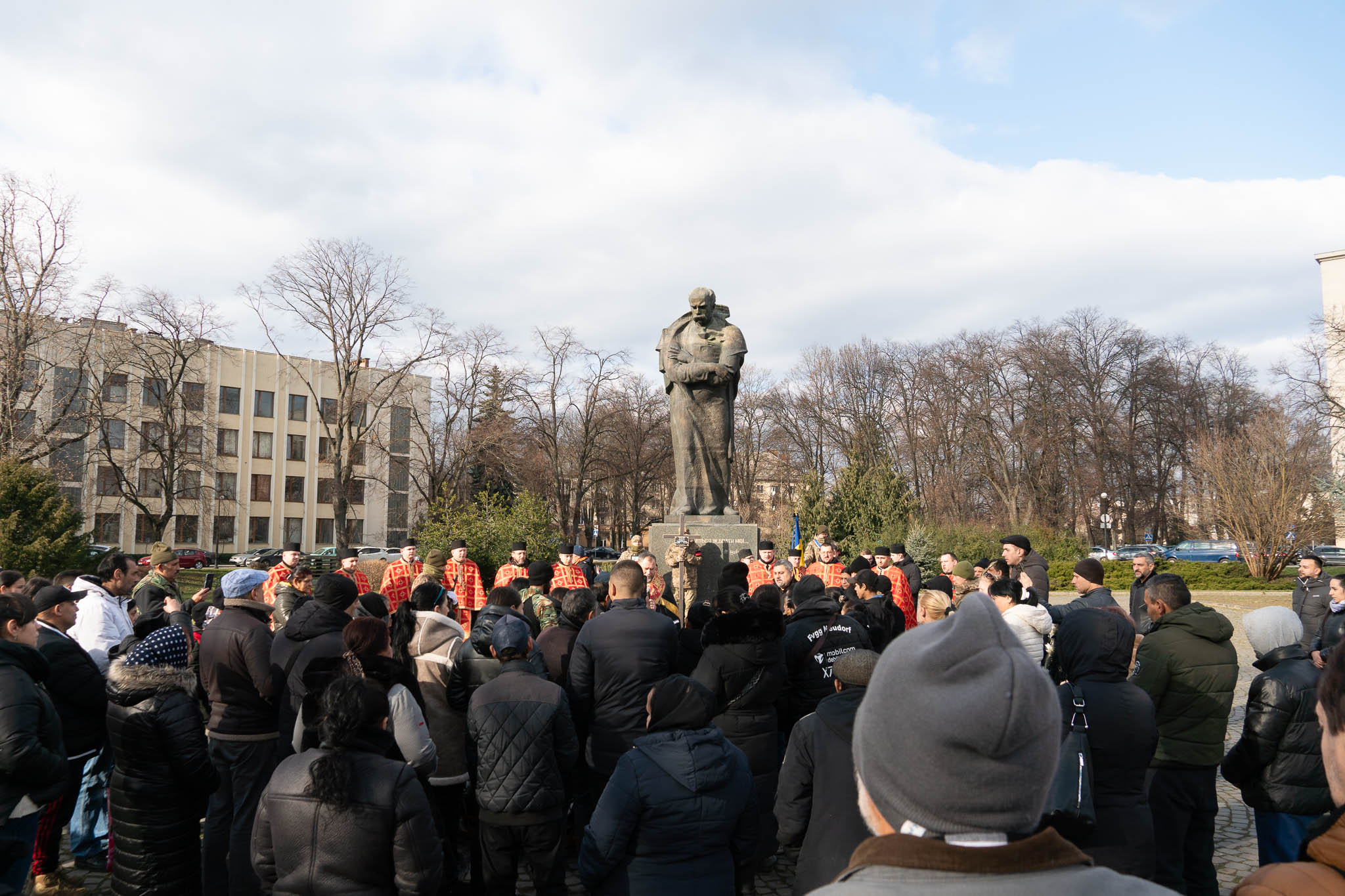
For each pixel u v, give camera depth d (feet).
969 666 4.41
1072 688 14.73
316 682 14.05
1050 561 122.72
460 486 142.20
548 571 28.50
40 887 19.93
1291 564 126.41
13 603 15.29
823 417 173.06
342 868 10.49
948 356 169.37
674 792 12.15
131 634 24.22
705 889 12.16
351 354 129.90
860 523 88.74
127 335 133.39
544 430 153.38
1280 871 5.70
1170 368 163.94
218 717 18.03
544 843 15.48
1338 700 6.63
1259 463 120.26
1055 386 161.89
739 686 17.67
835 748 12.23
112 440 165.48
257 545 196.13
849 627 20.76
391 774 10.85
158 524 135.13
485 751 15.53
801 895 12.10
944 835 4.36
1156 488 163.22
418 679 18.10
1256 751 15.20
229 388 194.90
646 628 18.76
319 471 206.08
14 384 92.94
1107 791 14.49
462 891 18.15
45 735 14.89
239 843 17.75
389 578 38.09
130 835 15.31
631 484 179.42
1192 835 17.43
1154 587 17.70
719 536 39.86
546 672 20.88
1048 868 4.21
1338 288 184.44
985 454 167.53
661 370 42.78
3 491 64.44
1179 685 16.97
